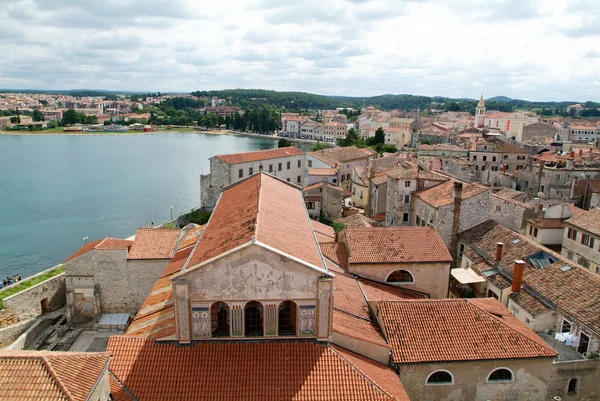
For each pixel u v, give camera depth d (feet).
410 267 167.12
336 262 172.86
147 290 202.39
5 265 339.16
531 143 587.27
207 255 118.73
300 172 469.16
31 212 474.08
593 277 158.40
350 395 104.47
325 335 115.24
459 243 229.86
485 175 415.44
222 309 116.98
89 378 85.76
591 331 136.87
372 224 264.11
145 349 114.01
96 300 201.16
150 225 391.45
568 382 129.90
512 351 123.54
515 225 237.66
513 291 172.24
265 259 111.65
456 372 122.62
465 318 132.26
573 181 350.64
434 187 265.75
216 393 105.09
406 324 129.90
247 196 165.48
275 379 107.76
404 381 121.90
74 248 375.66
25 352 89.56
